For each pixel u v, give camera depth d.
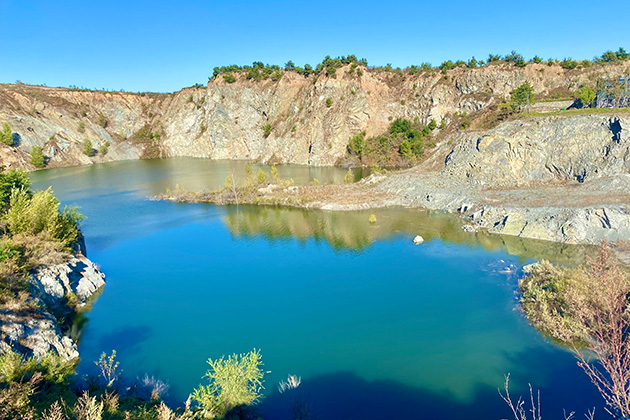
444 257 44.53
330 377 25.25
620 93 76.38
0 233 35.56
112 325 32.56
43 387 18.78
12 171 44.41
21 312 26.23
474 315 32.22
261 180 83.94
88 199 78.31
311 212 66.25
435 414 21.67
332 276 41.12
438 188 67.44
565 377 24.02
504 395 22.88
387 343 28.89
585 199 50.34
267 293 37.88
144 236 55.69
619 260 38.41
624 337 13.82
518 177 64.06
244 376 20.98
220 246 51.34
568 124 62.19
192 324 32.53
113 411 18.11
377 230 54.75
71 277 36.59
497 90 106.12
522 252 44.34
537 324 29.81
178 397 23.59
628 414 10.00
